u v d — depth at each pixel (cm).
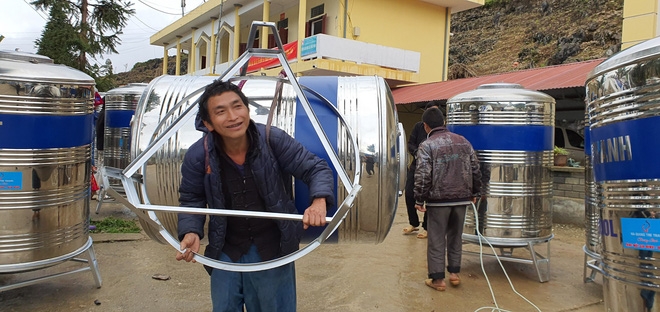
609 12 1989
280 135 206
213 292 227
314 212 190
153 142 214
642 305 168
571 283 441
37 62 354
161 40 2628
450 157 404
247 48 223
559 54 1898
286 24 1792
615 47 1669
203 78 266
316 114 226
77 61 2164
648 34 884
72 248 361
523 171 433
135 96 672
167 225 244
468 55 2358
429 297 397
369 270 466
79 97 354
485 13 2641
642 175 165
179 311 350
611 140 179
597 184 193
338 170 207
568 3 2228
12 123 321
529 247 439
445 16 1709
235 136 192
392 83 1509
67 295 377
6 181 323
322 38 1323
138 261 474
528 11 2431
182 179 210
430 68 1697
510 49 2227
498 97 432
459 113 456
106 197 784
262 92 234
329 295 395
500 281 445
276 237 222
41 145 331
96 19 2258
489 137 436
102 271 439
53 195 342
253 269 204
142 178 232
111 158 686
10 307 351
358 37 1539
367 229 233
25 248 332
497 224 437
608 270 186
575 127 1032
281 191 207
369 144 223
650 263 165
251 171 203
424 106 1331
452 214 416
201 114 195
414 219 614
